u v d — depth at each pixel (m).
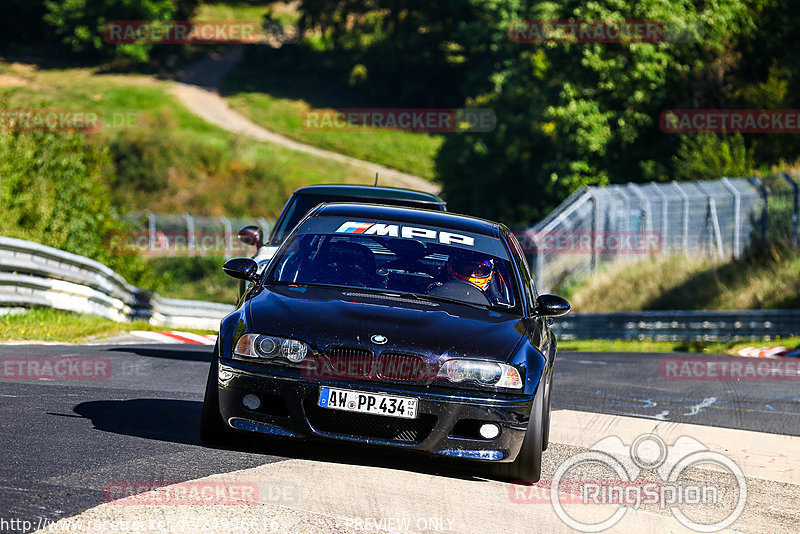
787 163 135.00
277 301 21.11
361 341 19.75
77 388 28.22
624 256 109.00
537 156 157.00
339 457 20.80
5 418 21.92
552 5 164.00
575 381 44.19
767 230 99.38
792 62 155.12
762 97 141.00
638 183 146.50
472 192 164.12
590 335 92.12
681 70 147.62
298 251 23.55
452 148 169.25
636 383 44.97
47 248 50.47
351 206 25.81
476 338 20.59
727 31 151.88
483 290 23.06
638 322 88.75
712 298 94.12
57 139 73.62
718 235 102.44
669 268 103.19
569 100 144.25
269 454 20.44
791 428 32.09
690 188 105.75
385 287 22.48
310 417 19.66
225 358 20.06
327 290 22.14
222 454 20.02
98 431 21.38
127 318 65.69
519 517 17.69
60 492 15.95
